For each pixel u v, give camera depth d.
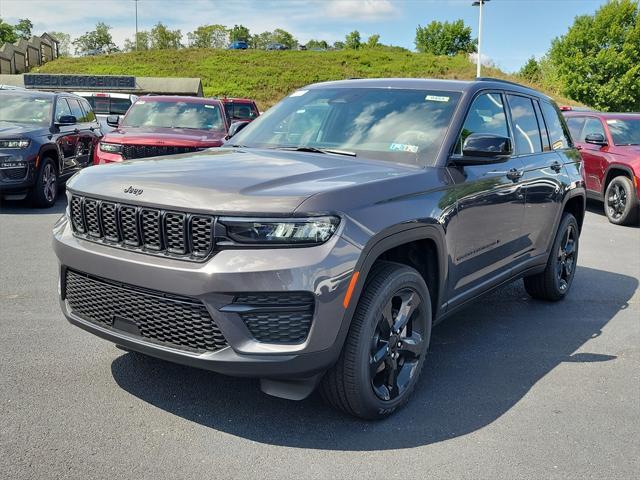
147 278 2.86
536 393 3.69
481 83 4.40
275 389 2.97
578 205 5.91
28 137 9.33
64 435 2.94
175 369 3.75
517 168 4.50
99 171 3.35
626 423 3.34
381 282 3.08
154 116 10.99
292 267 2.71
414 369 3.44
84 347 4.04
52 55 70.50
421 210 3.34
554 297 5.62
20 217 8.88
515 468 2.84
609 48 52.22
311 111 4.41
